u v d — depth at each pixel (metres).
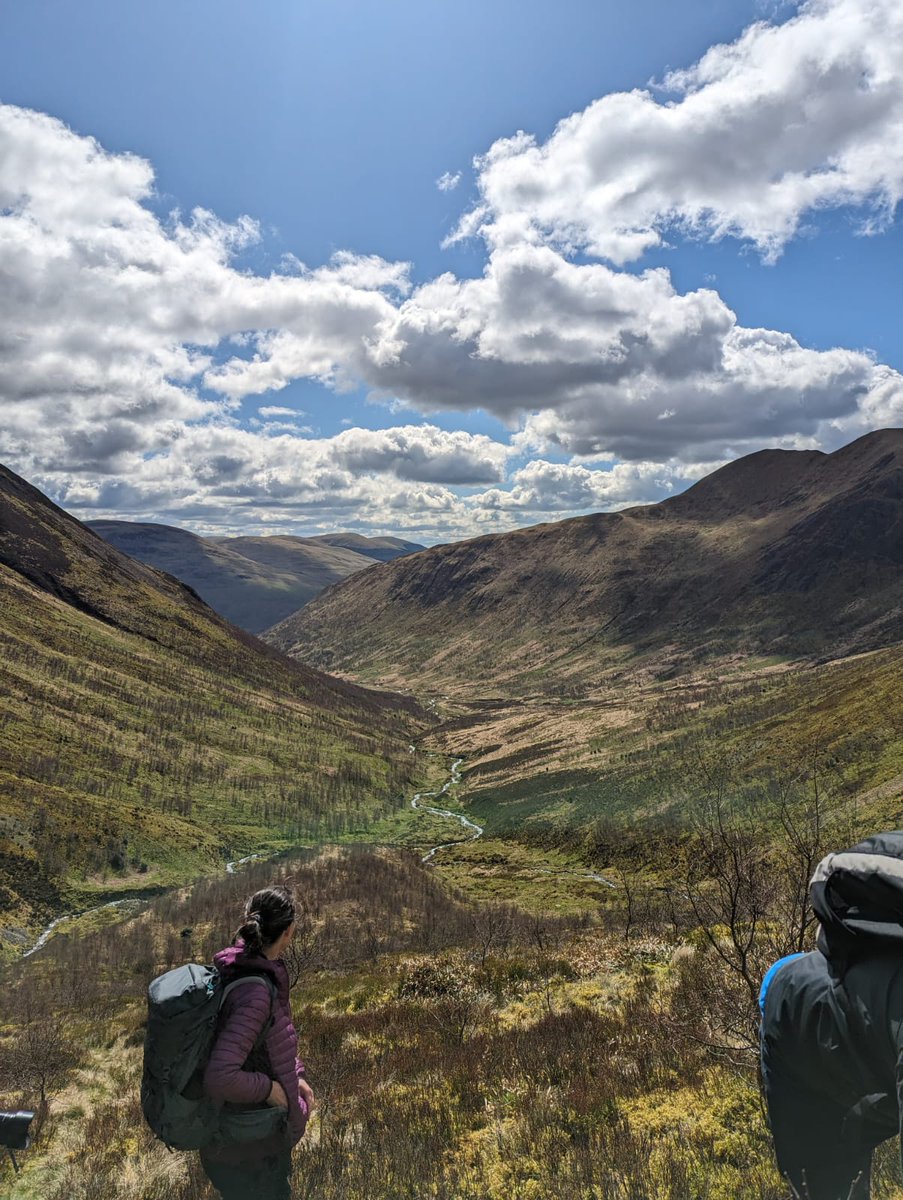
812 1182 3.03
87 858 141.25
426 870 129.12
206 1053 3.49
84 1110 14.03
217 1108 3.53
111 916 122.25
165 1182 7.96
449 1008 16.59
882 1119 2.49
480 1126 8.69
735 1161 6.15
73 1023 30.75
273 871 114.62
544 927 44.28
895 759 115.94
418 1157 7.49
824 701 187.50
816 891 2.78
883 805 74.12
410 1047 13.82
